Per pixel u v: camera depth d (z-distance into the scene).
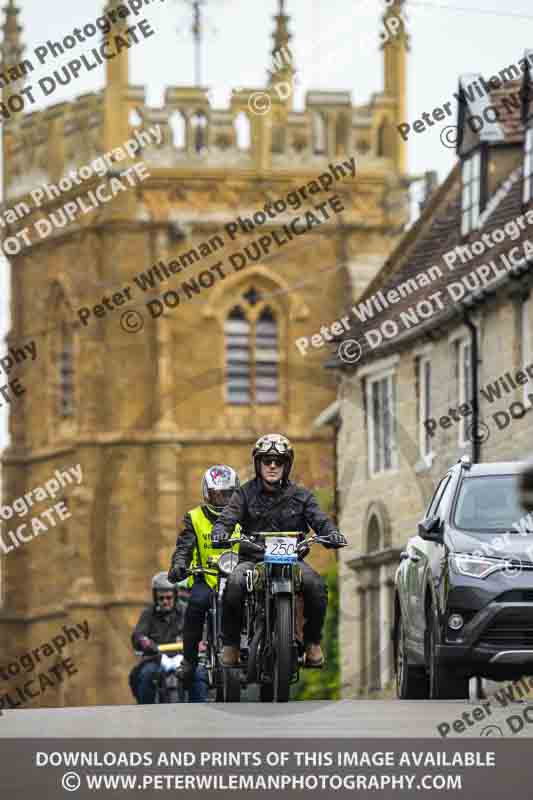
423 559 68.12
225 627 60.19
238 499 60.84
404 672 71.06
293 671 58.09
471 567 64.38
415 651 69.00
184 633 66.94
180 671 67.19
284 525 60.72
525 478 67.06
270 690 62.00
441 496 68.94
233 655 60.28
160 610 88.25
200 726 51.03
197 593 66.38
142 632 88.19
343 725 51.19
